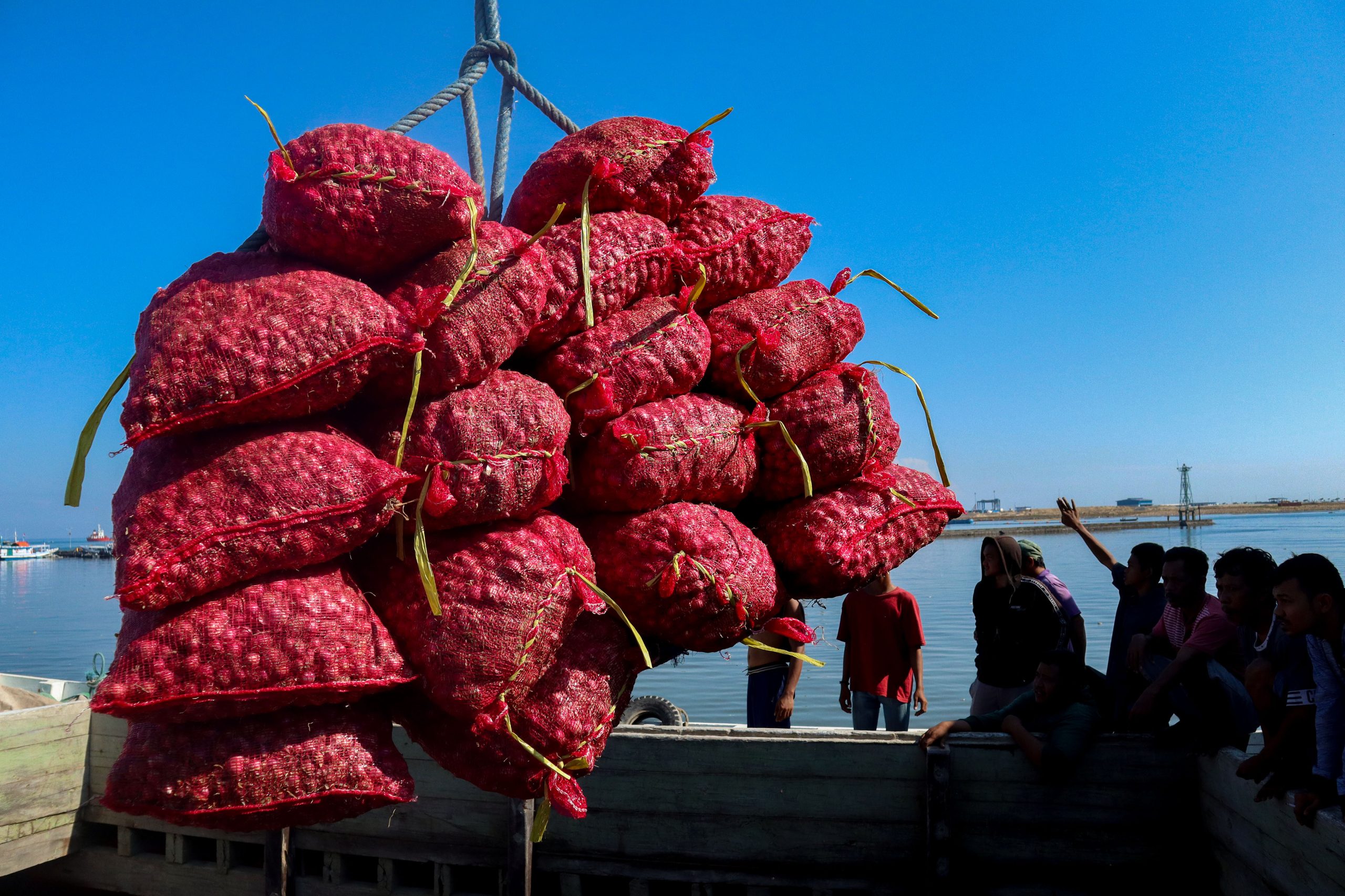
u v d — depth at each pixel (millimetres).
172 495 1933
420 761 4953
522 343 2445
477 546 2209
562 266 2482
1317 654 3320
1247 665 4141
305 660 1958
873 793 4480
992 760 4414
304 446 2033
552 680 2371
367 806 2133
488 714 2123
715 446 2590
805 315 2855
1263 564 4043
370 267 2242
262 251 2316
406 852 4941
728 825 4582
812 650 14367
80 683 7176
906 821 4445
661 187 2760
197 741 1969
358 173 2109
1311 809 3238
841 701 6613
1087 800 4336
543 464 2244
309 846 5145
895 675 6219
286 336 1987
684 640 2518
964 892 4367
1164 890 4258
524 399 2268
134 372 1999
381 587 2199
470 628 2096
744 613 2477
